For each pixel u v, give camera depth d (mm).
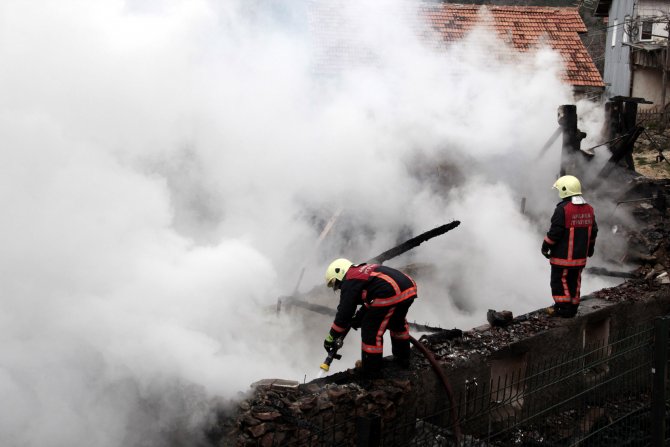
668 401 5367
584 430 4996
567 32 18656
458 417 4891
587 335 6328
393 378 4590
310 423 3986
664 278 7441
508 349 5352
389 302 4531
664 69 22453
